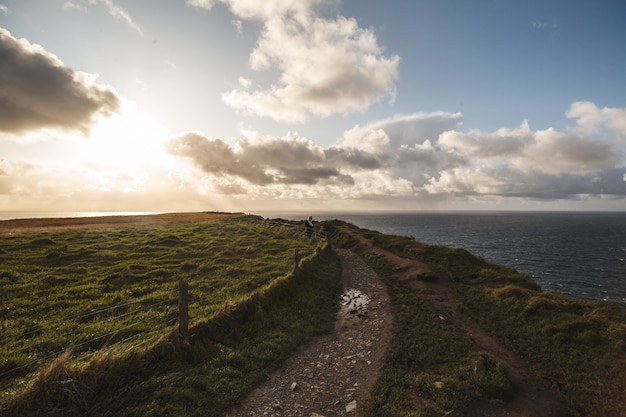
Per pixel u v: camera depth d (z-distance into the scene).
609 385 9.72
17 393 7.62
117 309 16.12
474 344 12.65
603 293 47.81
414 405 8.60
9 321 14.07
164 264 25.97
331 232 54.50
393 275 25.67
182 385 8.95
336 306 18.12
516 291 18.02
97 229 47.06
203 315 14.85
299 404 8.96
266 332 13.40
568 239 136.25
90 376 8.38
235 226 54.41
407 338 13.20
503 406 8.78
